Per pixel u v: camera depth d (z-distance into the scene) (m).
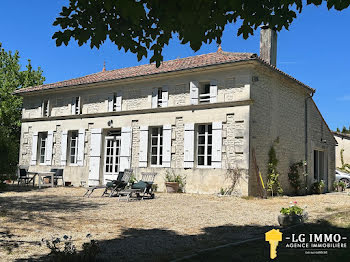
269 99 13.60
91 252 4.47
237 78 12.64
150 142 14.80
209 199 11.15
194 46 2.95
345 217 7.16
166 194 12.62
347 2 3.62
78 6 3.67
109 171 16.06
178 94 14.07
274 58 15.18
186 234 6.17
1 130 14.45
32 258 4.75
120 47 3.99
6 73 24.95
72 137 17.64
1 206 9.30
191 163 13.27
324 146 18.00
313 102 17.22
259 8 3.86
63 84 18.14
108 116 16.03
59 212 8.43
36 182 18.11
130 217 7.85
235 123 12.47
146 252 4.96
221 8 3.30
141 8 2.99
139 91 15.29
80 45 3.78
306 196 13.38
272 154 13.31
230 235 6.04
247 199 11.25
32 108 19.30
